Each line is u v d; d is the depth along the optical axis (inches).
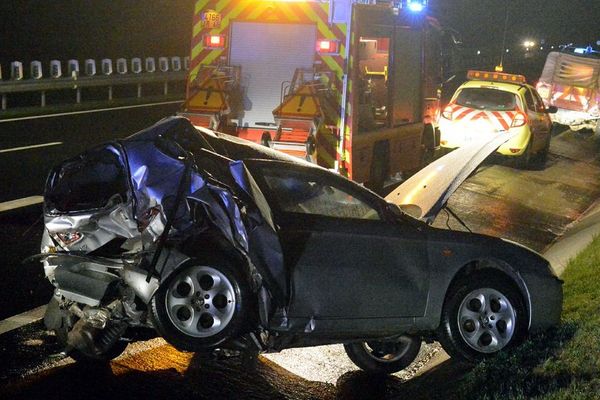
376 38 488.1
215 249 232.5
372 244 249.3
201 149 247.9
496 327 261.1
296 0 454.9
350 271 244.2
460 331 258.5
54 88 866.8
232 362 269.9
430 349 302.5
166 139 240.4
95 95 1039.0
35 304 314.5
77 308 244.1
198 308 228.7
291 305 237.6
